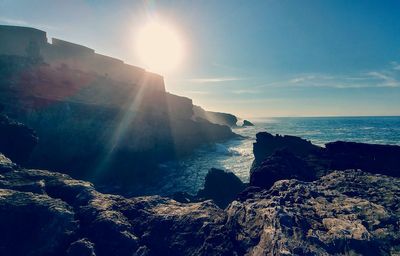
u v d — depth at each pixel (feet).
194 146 216.13
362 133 289.74
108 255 31.45
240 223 33.78
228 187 82.48
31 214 33.37
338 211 34.60
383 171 56.18
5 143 75.05
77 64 197.06
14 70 129.29
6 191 35.86
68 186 42.34
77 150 129.90
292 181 47.24
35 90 128.98
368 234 28.60
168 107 227.81
